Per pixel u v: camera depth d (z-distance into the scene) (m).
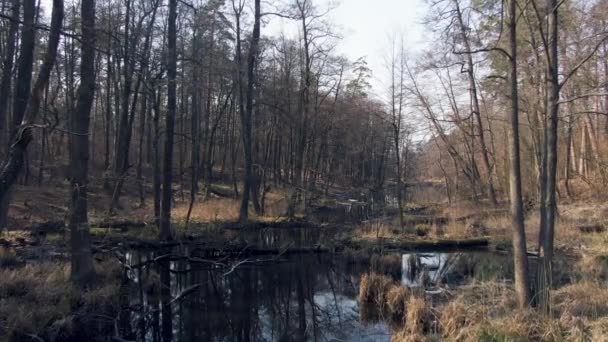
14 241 15.66
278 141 43.28
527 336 7.36
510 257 15.83
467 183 33.97
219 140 41.81
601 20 14.88
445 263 15.62
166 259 15.37
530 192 25.84
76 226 10.66
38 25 8.16
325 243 18.05
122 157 24.38
